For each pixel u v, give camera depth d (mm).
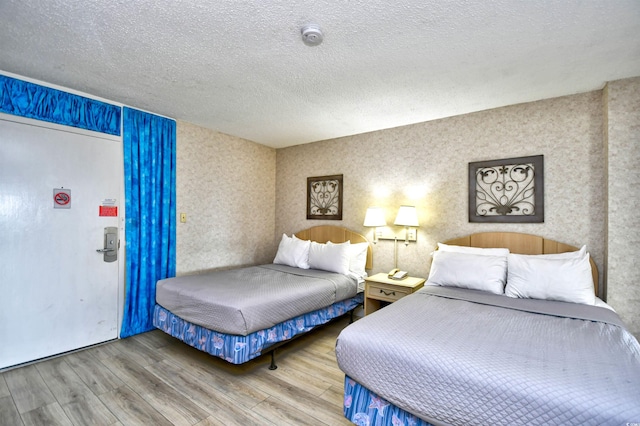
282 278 3121
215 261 3902
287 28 1757
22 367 2393
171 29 1776
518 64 2156
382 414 1544
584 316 1916
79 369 2383
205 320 2357
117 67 2256
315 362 2582
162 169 3312
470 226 3156
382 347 1549
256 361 2582
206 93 2719
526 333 1648
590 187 2600
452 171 3262
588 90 2604
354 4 1540
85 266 2771
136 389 2119
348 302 3381
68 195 2674
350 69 2246
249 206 4387
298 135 4074
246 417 1840
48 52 2055
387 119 3377
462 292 2520
